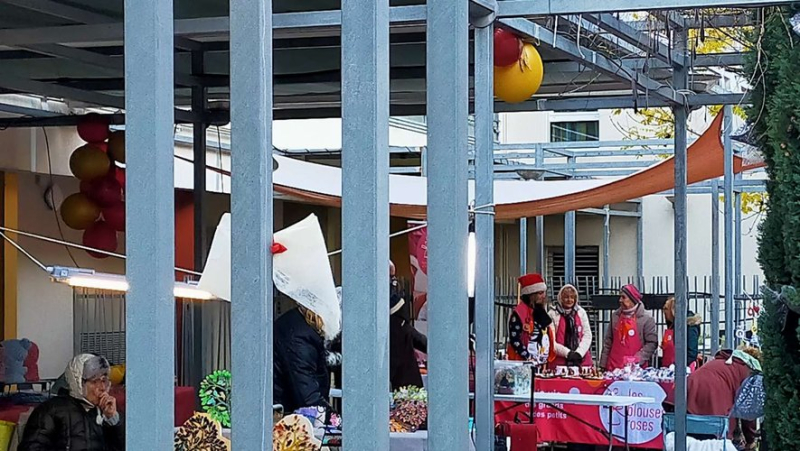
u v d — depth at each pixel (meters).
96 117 8.64
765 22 4.66
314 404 5.97
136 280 3.01
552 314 11.52
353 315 3.38
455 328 3.93
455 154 3.92
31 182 10.42
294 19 5.03
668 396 9.91
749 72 4.75
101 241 8.66
